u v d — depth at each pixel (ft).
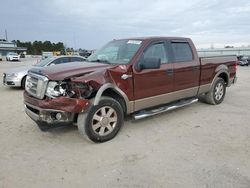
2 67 92.32
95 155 12.92
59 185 10.27
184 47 19.27
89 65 15.15
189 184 10.15
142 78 15.85
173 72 17.78
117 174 11.04
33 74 14.69
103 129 14.38
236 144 14.11
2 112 21.18
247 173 10.94
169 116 19.62
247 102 24.71
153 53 16.87
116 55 16.94
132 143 14.40
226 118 19.08
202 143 14.33
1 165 11.93
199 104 23.47
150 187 10.02
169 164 11.87
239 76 54.70
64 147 13.94
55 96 13.34
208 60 21.07
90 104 13.61
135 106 15.93
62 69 14.28
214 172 11.05
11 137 15.42
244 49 161.48
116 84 14.56
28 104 14.75
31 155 12.98
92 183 10.37
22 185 10.29
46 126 14.35
